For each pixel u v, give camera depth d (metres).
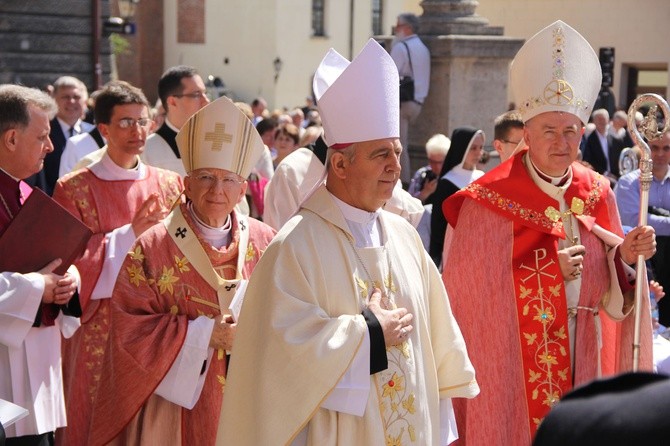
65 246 5.13
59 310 5.25
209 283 4.76
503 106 12.68
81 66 23.56
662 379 1.43
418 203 7.14
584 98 5.30
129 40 42.78
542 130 5.30
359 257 3.95
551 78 5.25
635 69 31.33
